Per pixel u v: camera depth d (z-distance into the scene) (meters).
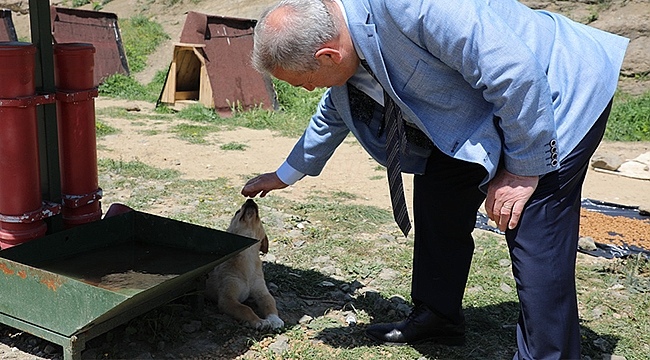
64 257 3.83
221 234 3.88
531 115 2.62
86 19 13.77
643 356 3.67
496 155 2.79
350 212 5.84
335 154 8.36
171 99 11.17
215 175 7.11
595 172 8.04
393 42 2.72
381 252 4.93
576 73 2.86
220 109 10.76
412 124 3.22
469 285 4.45
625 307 4.23
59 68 3.78
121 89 12.95
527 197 2.79
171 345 3.51
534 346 2.97
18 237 3.62
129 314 3.38
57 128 3.81
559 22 3.02
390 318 3.97
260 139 9.20
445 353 3.62
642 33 12.68
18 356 3.36
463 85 2.80
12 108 3.46
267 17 2.81
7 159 3.51
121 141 8.67
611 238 5.59
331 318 3.94
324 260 4.75
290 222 5.48
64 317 3.12
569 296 2.95
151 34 15.83
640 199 6.99
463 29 2.58
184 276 3.32
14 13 18.88
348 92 3.21
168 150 8.26
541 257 2.89
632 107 10.96
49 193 3.81
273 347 3.55
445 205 3.44
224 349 3.51
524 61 2.57
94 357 3.35
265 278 4.40
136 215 4.18
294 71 2.82
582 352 3.67
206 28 11.06
